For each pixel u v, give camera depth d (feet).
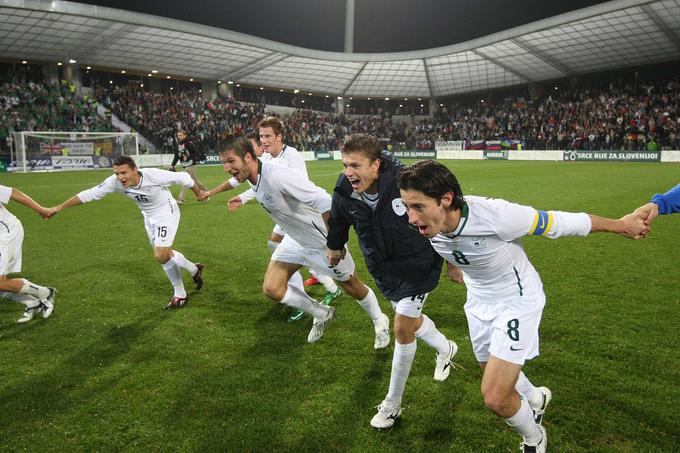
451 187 6.76
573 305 14.76
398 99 165.68
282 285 12.22
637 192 40.65
